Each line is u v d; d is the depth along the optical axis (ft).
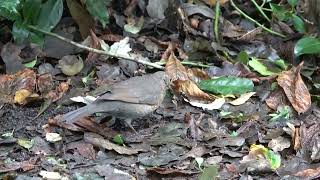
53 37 33.17
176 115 28.48
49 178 23.48
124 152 25.26
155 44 34.32
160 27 35.65
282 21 35.94
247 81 30.37
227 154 25.49
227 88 30.27
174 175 23.88
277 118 28.50
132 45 34.22
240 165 24.76
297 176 23.86
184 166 24.63
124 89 25.79
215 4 36.45
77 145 25.66
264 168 24.32
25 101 28.81
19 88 29.68
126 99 25.52
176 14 35.65
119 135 25.88
